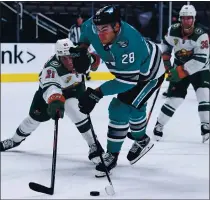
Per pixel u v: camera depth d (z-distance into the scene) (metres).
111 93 4.29
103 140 6.57
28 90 12.48
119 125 4.70
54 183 4.41
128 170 5.02
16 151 5.82
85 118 5.11
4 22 15.98
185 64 6.11
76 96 5.19
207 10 17.83
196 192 4.31
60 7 17.88
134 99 4.61
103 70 15.05
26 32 16.41
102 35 4.11
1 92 12.05
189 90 13.59
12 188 4.34
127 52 4.14
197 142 6.56
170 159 5.53
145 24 16.31
